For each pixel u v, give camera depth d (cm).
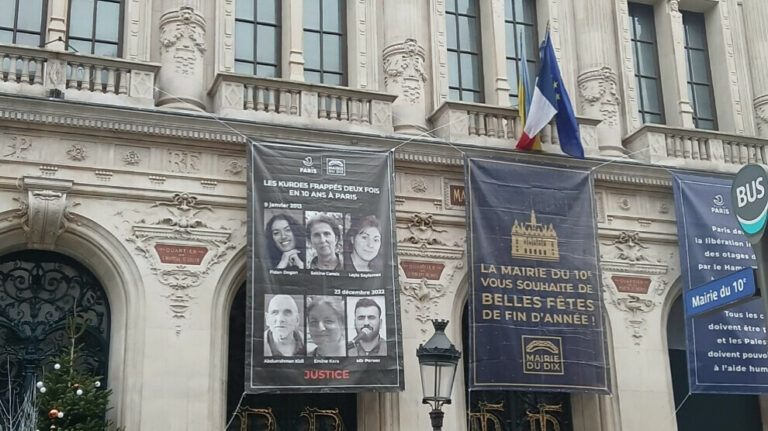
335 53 1991
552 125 1966
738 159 2123
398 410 1697
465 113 1922
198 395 1603
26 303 1633
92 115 1639
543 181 1889
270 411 1717
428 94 1995
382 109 1864
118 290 1636
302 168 1720
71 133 1644
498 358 1750
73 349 1534
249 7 1947
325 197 1717
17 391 1586
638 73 2247
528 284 1814
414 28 1984
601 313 1852
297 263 1666
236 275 1705
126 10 1817
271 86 1797
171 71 1777
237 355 1734
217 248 1691
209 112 1805
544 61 1881
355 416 1766
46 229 1602
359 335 1664
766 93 2248
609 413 1853
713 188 2008
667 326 2028
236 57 1903
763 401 2041
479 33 2123
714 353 1883
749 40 2305
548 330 1802
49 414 1420
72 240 1630
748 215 1046
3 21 1759
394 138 1822
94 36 1806
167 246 1658
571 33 2156
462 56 2091
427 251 1822
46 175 1609
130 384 1573
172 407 1581
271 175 1697
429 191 1855
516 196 1856
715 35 2323
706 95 2308
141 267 1631
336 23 2012
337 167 1741
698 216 1977
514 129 1950
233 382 1717
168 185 1684
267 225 1669
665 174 2016
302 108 1806
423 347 1409
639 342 1920
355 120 1841
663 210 2025
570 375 1792
